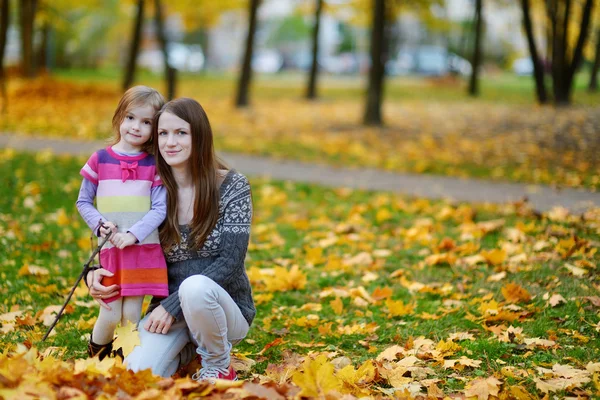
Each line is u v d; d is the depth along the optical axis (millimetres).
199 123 3113
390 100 22938
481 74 44906
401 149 11820
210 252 3219
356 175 9516
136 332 3072
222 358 3182
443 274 5086
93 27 34281
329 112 18594
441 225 6434
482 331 3988
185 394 2658
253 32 18875
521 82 34406
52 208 7242
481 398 2990
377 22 14953
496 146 11859
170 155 3104
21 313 4305
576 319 4059
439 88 29141
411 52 49812
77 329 4070
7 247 5781
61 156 10336
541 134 12898
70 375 2631
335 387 2834
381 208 7375
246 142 12414
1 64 16109
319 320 4297
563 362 3477
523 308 4273
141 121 3162
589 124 13672
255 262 5508
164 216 3127
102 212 3123
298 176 9406
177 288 3232
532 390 3166
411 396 3021
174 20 45969
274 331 4086
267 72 53031
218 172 3270
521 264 5121
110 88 21281
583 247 5297
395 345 3729
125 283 3094
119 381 2637
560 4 20094
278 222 6953
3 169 9172
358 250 5820
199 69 41156
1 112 15516
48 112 15867
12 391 2447
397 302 4297
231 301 3141
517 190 8211
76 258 5531
